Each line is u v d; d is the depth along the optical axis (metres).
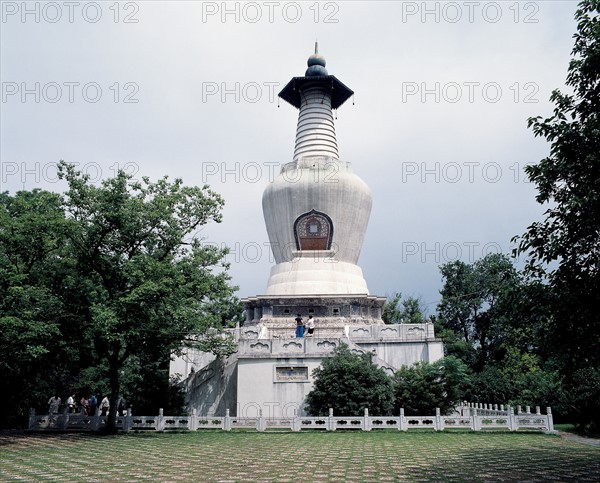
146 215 26.62
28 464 16.34
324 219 43.94
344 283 42.16
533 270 13.80
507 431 25.69
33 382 30.50
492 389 40.59
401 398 28.77
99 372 37.44
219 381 32.16
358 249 45.31
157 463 16.30
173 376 35.22
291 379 30.45
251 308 41.72
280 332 38.44
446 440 22.17
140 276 25.00
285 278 42.47
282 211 44.62
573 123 13.45
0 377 27.59
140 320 25.08
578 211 12.87
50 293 25.70
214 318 27.70
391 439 22.53
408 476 13.71
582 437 25.50
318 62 49.53
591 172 12.83
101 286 27.81
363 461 16.27
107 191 26.02
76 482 13.23
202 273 28.09
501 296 14.28
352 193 44.34
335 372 28.47
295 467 15.18
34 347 23.08
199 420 27.30
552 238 13.28
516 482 13.01
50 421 28.59
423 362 31.33
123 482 13.17
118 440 23.11
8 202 35.34
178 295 26.25
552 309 13.30
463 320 64.12
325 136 48.12
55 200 26.19
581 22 13.41
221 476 13.85
